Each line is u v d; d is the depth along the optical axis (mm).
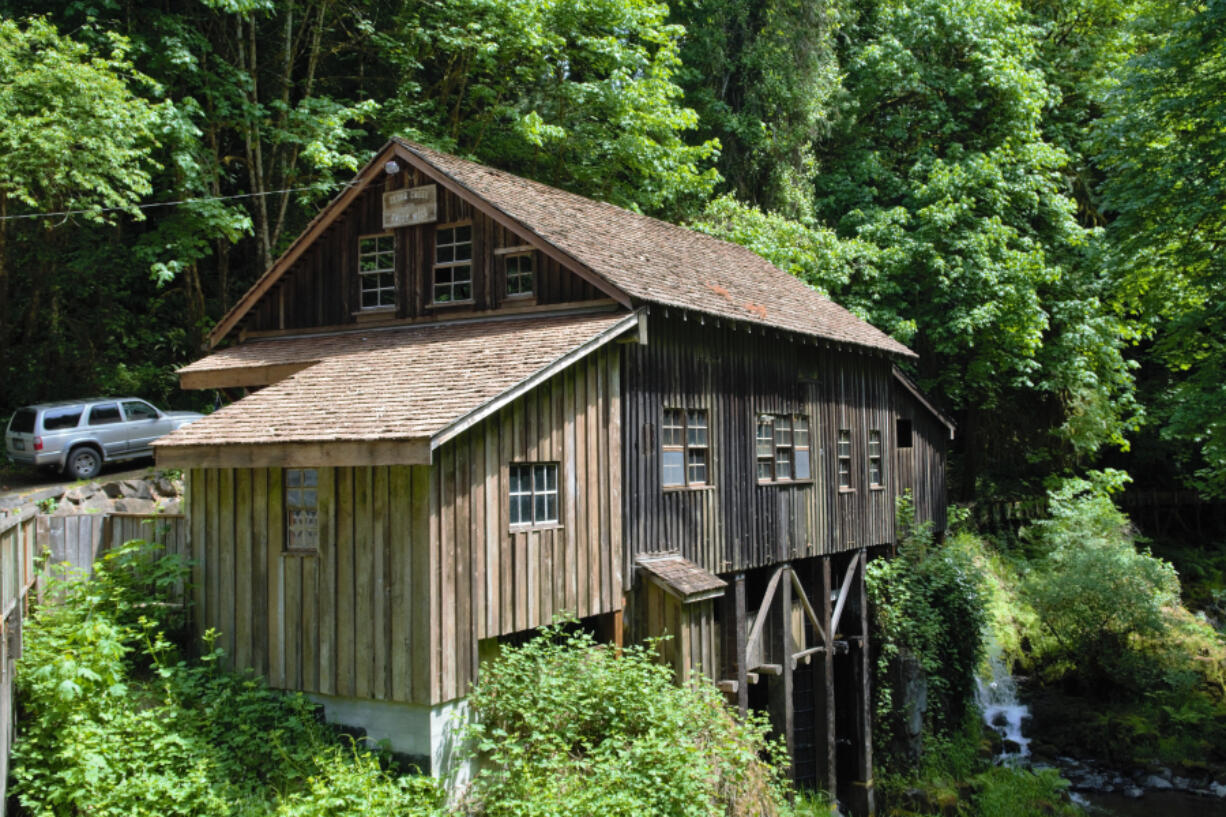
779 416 15930
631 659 10750
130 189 18188
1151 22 23281
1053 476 27469
